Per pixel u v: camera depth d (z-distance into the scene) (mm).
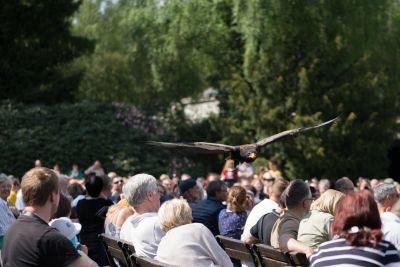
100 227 11438
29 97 34250
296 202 8250
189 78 35688
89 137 32844
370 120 30844
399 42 33844
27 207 5828
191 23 33062
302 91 30328
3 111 32594
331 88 30906
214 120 32812
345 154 30828
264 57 31172
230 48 34219
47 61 34438
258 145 8555
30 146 32031
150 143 8070
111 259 9219
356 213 5145
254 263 8406
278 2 30375
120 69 43281
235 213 10266
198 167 33875
